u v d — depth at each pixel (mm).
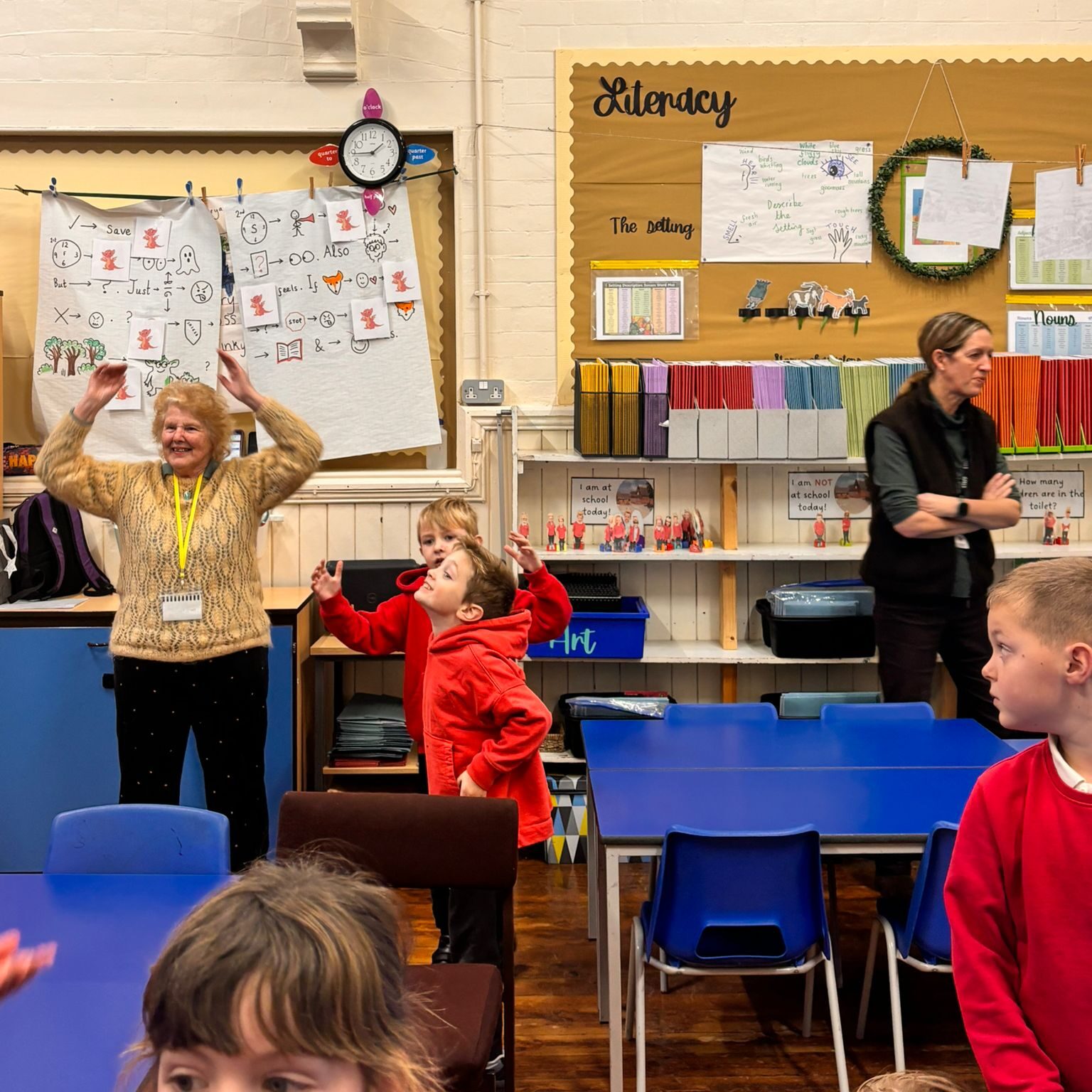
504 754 2627
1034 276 4559
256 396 3357
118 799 3910
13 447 4488
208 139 4547
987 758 3119
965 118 4500
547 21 4496
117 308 4516
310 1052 708
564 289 4562
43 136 4508
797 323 4578
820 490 4645
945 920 2543
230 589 3328
